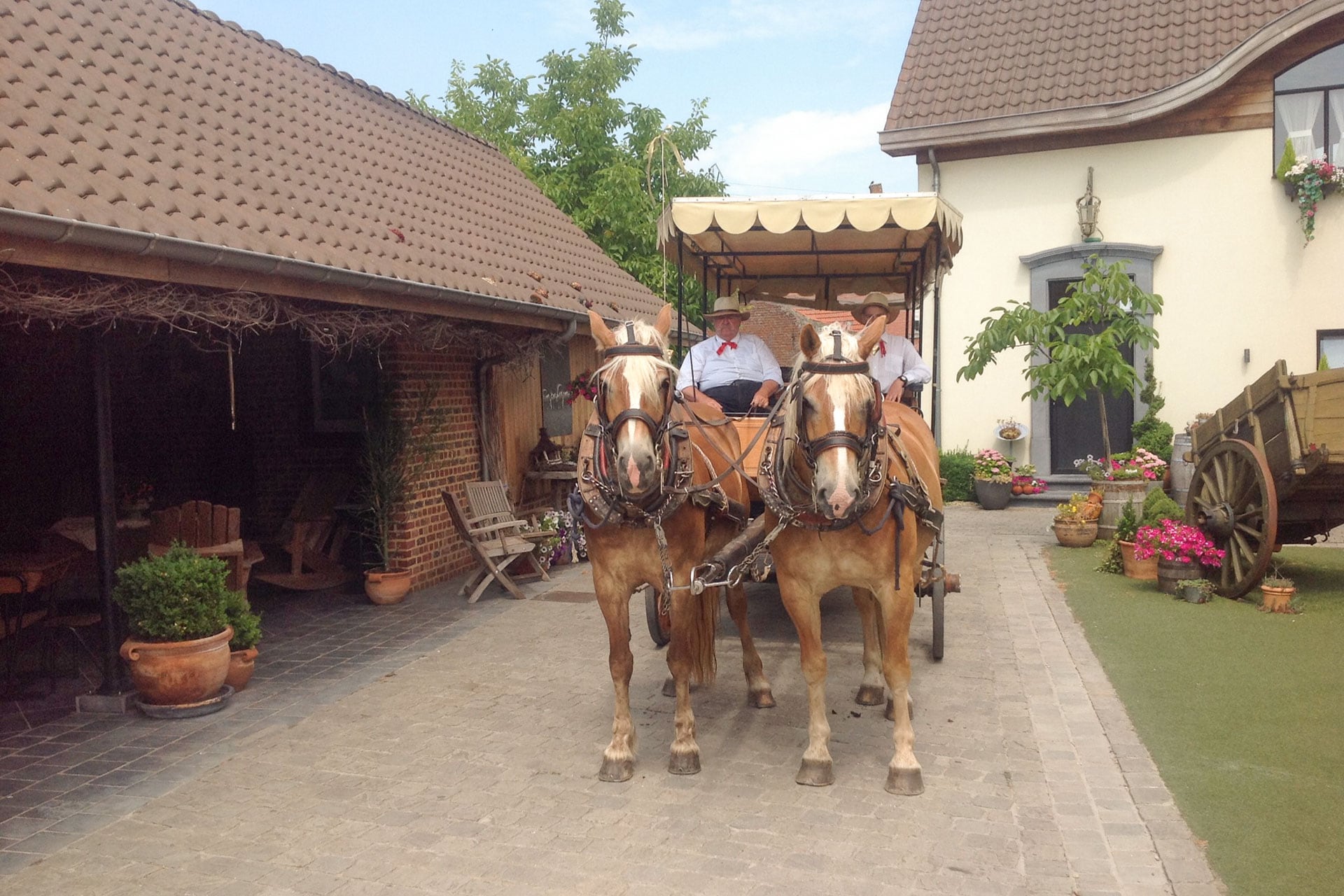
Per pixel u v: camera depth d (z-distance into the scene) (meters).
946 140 15.11
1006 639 7.44
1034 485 15.01
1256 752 5.05
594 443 4.86
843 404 4.06
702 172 22.03
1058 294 15.19
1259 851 3.98
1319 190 13.48
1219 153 14.17
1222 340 14.37
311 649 7.62
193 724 5.90
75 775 5.11
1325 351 13.93
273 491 10.35
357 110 11.71
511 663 7.15
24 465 9.16
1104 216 14.83
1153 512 9.38
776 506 4.55
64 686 6.69
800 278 9.82
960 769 4.93
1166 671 6.50
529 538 10.23
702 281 8.32
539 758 5.26
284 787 4.92
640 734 5.59
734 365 7.48
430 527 9.81
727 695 6.27
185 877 4.00
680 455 4.72
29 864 4.13
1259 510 8.10
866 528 4.45
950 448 15.85
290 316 6.62
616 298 12.82
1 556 6.98
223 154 7.54
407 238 8.55
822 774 4.76
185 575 6.04
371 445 9.29
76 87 6.86
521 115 25.05
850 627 7.98
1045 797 4.58
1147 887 3.73
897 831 4.26
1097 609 8.33
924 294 8.66
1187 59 14.55
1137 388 14.74
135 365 10.35
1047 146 14.97
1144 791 4.60
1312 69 13.73
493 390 10.84
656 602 7.23
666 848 4.16
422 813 4.58
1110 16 15.79
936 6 17.22
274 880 3.96
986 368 15.52
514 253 11.01
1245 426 8.45
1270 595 7.99
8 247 4.43
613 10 22.88
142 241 5.00
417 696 6.39
